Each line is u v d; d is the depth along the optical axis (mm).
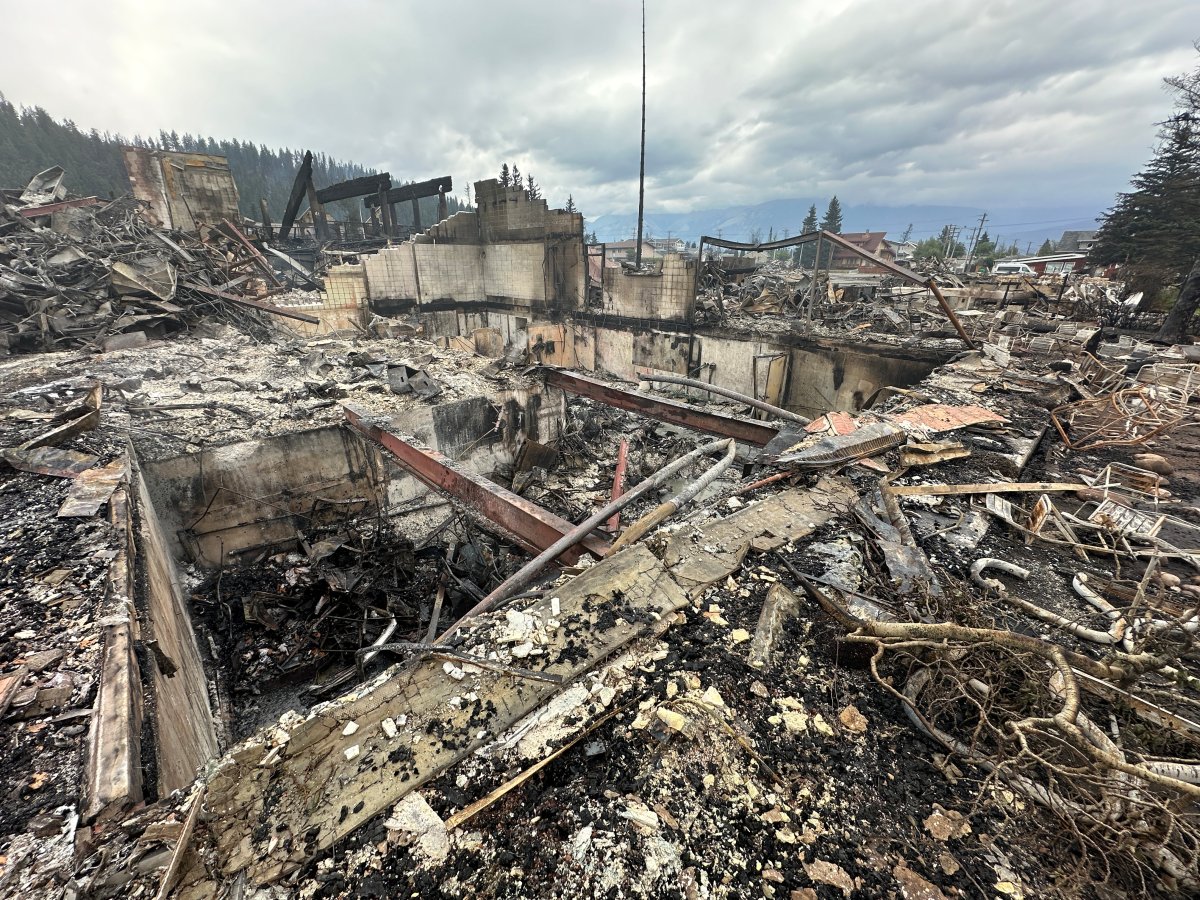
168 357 13250
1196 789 1956
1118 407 8461
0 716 2998
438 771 2705
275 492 10078
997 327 15773
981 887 2186
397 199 27781
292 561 10125
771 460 6305
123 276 14812
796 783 2643
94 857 2312
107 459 6691
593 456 16125
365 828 2451
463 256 24031
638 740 2881
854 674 3318
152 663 3893
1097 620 3799
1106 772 2428
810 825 2441
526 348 23859
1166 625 3449
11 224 16531
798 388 16625
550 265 21875
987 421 7746
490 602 4703
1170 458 6793
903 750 2828
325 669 8062
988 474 6191
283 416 10719
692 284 18297
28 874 2240
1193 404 8672
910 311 19312
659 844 2350
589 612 3814
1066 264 43625
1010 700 2896
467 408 12828
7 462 6211
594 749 2822
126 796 2574
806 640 3611
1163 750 2600
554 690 3191
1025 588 4207
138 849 2326
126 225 18688
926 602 3764
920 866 2271
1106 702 2848
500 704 3094
